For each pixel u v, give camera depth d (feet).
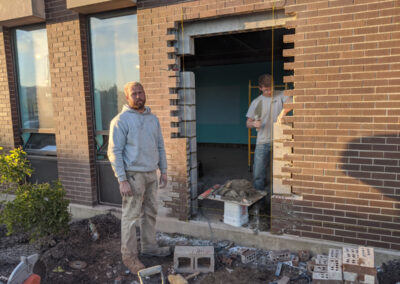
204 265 11.30
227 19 12.39
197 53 31.94
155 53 13.56
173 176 13.89
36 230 12.71
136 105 10.64
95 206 16.21
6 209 12.69
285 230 12.09
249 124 14.83
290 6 10.97
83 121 15.69
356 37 10.21
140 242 12.75
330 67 10.66
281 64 31.89
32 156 17.94
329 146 10.99
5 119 18.11
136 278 10.85
